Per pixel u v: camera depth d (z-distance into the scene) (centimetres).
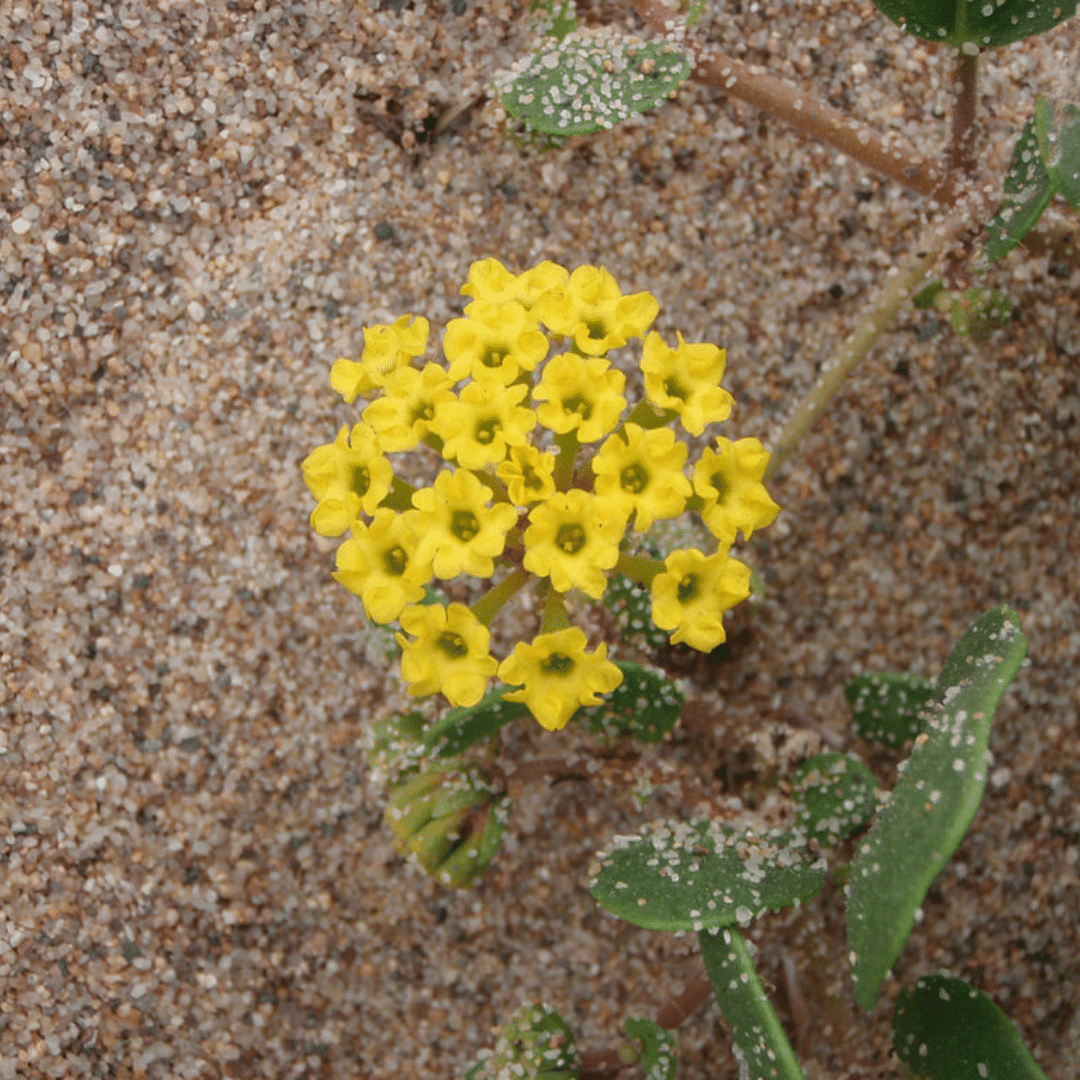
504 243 34
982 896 34
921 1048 31
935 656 35
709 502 29
